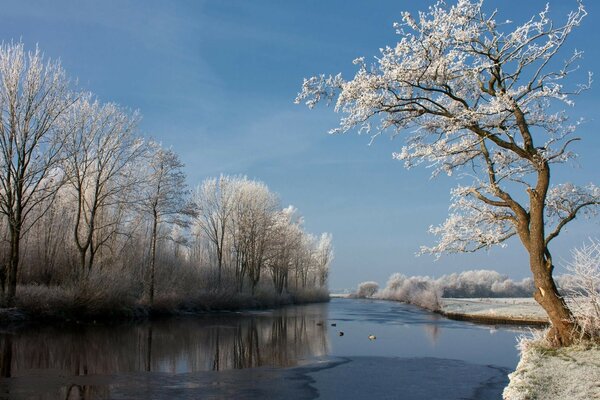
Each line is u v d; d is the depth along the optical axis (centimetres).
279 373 1717
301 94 1551
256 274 6719
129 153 3809
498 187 1562
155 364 1833
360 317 4847
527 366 1258
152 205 4056
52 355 1906
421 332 3328
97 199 3584
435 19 1429
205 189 6138
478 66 1456
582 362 1220
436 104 1545
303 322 4041
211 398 1314
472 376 1722
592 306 1411
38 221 3684
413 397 1392
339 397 1380
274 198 6931
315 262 10506
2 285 2886
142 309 3709
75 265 3844
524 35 1438
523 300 7919
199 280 5231
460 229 1659
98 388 1390
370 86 1468
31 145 2912
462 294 11862
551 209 1666
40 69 2939
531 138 1493
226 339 2678
